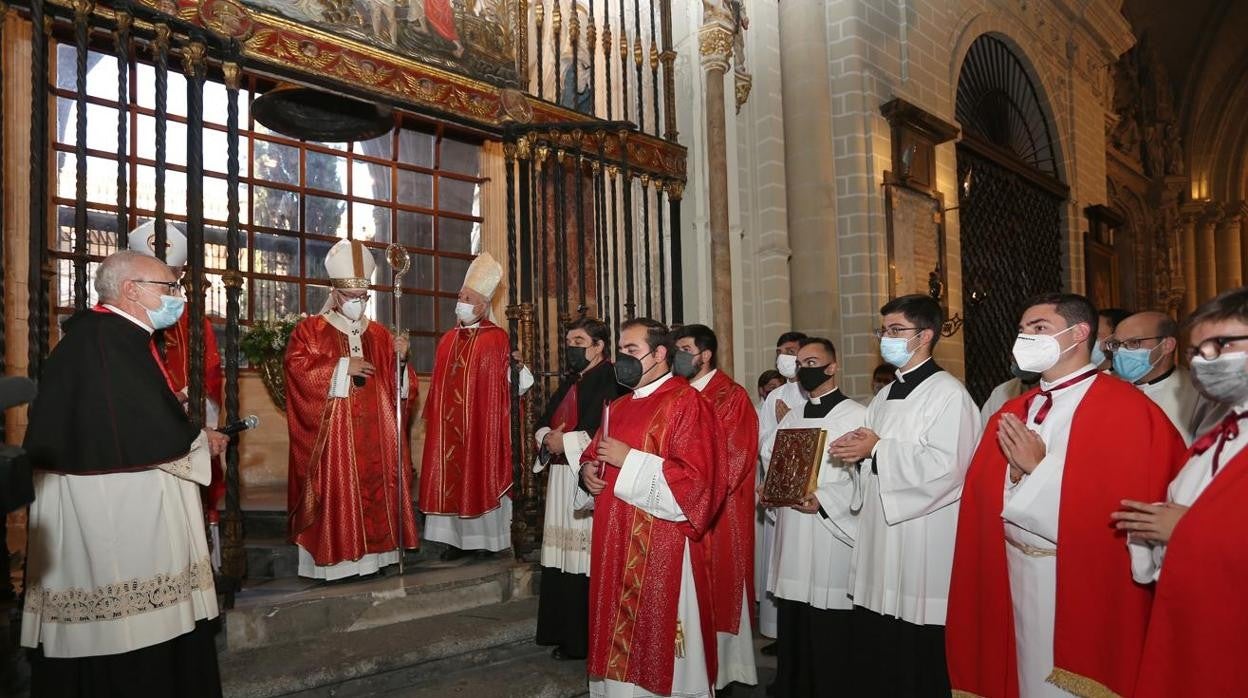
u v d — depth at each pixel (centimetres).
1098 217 1349
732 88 703
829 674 364
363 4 492
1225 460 218
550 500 414
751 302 717
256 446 644
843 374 800
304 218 679
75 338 279
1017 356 283
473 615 430
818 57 788
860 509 349
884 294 816
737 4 704
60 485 274
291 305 673
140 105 602
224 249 640
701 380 423
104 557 270
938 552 322
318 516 441
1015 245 1148
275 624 377
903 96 888
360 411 455
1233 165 2019
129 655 275
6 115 502
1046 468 265
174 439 282
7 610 347
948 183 964
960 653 290
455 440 518
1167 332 342
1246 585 203
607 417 333
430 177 742
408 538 469
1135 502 228
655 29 712
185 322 427
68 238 559
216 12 393
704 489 311
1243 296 207
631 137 605
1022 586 272
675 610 316
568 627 398
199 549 301
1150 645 218
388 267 712
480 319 548
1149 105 1859
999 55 1206
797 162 784
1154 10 1805
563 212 537
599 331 426
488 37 582
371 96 473
